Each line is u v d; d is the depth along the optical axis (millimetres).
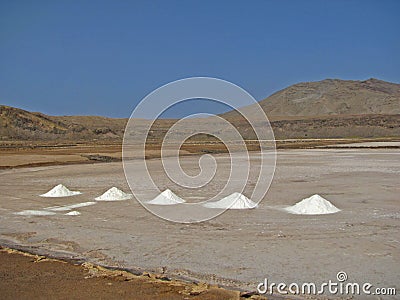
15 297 7062
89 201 16031
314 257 8930
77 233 11312
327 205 13484
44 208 14797
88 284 7633
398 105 175750
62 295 7129
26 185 21000
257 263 8664
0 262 8945
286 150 46375
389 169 25516
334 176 22578
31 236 11117
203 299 6941
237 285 7594
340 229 11148
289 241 10156
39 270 8414
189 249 9727
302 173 24297
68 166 31656
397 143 60250
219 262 8797
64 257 9414
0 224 12453
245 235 10797
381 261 8602
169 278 8031
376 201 15078
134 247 9984
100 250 9812
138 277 7996
